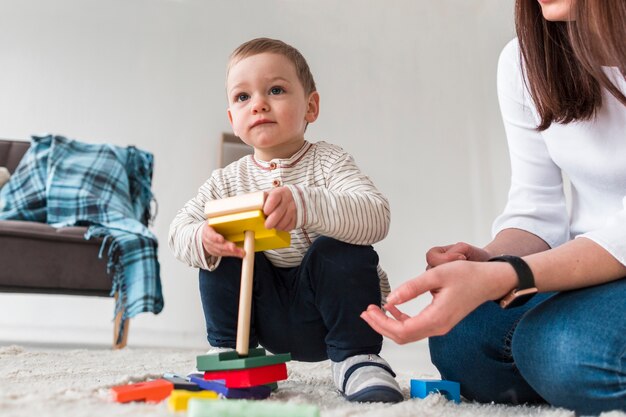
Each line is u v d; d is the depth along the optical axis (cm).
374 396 65
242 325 62
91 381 77
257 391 63
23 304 286
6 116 315
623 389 54
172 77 339
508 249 78
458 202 354
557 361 56
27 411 49
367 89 362
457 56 381
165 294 304
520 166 86
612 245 56
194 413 44
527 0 70
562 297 60
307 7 370
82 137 321
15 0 332
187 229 77
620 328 54
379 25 377
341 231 71
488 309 72
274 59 88
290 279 82
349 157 86
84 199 209
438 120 366
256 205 61
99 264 187
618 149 67
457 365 74
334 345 74
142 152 242
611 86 60
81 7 339
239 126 88
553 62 69
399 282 334
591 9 56
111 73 333
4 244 180
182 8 352
